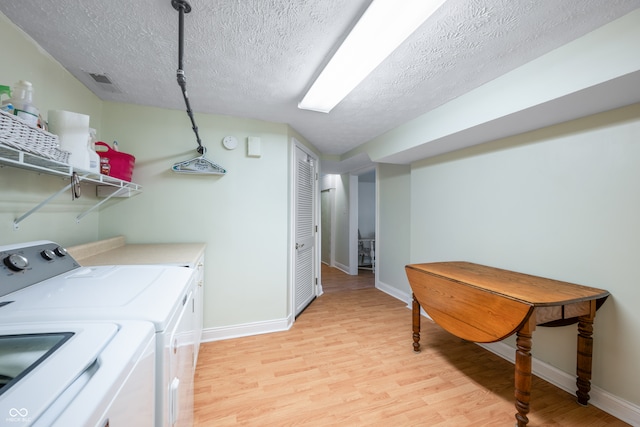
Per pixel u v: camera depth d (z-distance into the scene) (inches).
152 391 25.7
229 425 53.0
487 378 69.3
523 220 74.0
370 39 46.4
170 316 29.8
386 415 56.2
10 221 44.9
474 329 61.0
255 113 88.0
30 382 16.2
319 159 142.9
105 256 61.4
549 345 67.9
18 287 32.9
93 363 19.3
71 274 40.9
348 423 53.9
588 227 60.5
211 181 89.7
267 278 96.1
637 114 53.4
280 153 97.2
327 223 236.5
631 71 42.2
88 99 71.4
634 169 53.6
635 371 53.2
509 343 78.3
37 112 39.3
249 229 93.7
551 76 52.6
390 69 59.4
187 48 53.0
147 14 43.7
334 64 54.4
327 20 44.8
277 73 62.4
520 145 74.8
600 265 58.3
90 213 73.4
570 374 63.5
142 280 39.2
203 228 89.0
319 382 67.0
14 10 42.9
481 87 66.8
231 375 69.4
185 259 58.3
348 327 100.6
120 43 51.7
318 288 142.0
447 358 79.0
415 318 82.6
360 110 83.5
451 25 45.1
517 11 41.9
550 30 46.5
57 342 22.0
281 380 67.6
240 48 52.8
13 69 46.3
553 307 51.5
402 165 134.2
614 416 55.2
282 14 43.4
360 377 69.2
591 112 58.7
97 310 27.6
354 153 133.9
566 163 64.6
